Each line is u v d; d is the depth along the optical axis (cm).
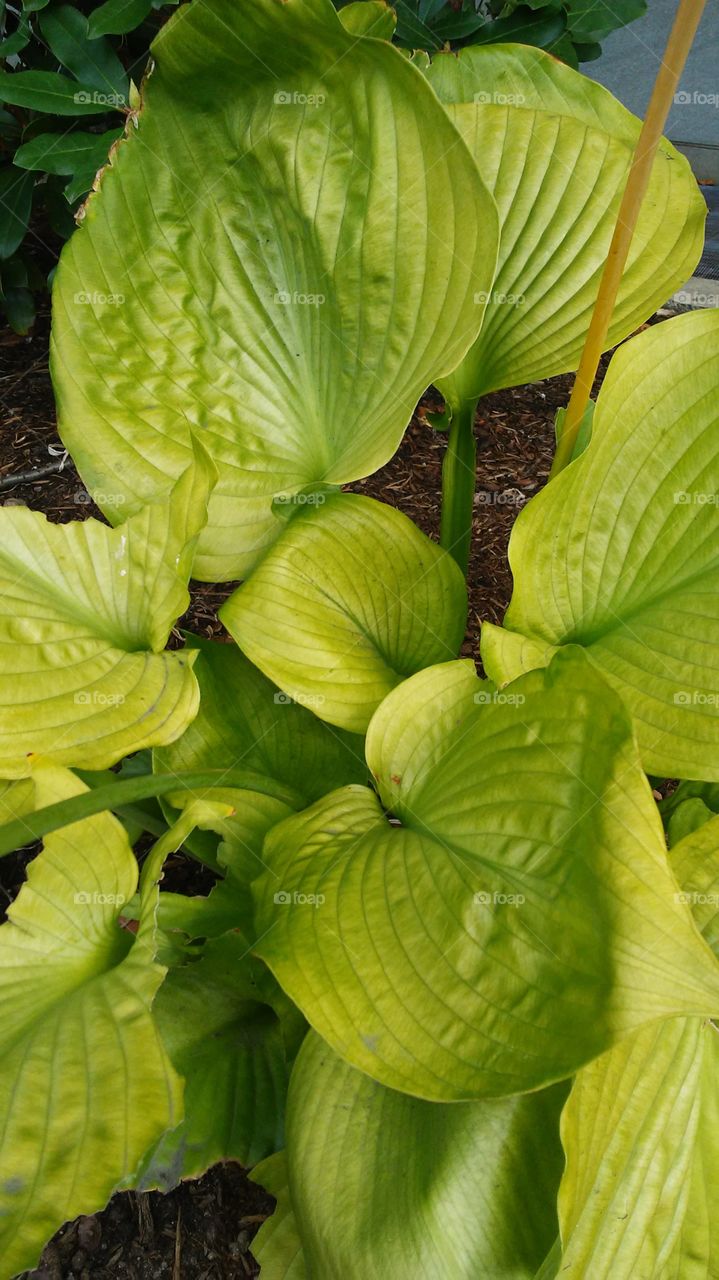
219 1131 43
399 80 38
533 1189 34
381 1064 30
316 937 34
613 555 42
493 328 49
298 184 44
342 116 41
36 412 96
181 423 49
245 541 50
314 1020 32
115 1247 47
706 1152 40
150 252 48
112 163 46
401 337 45
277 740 51
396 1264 35
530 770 33
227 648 54
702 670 39
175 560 43
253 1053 46
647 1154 37
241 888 45
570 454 45
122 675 42
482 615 76
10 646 41
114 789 37
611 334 49
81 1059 30
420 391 40
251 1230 47
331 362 48
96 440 49
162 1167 42
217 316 49
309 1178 38
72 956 35
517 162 47
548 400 101
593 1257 36
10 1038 31
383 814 40
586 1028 28
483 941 31
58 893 34
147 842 63
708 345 40
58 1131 29
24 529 43
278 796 45
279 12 37
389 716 39
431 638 48
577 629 44
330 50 39
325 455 50
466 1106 36
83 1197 28
